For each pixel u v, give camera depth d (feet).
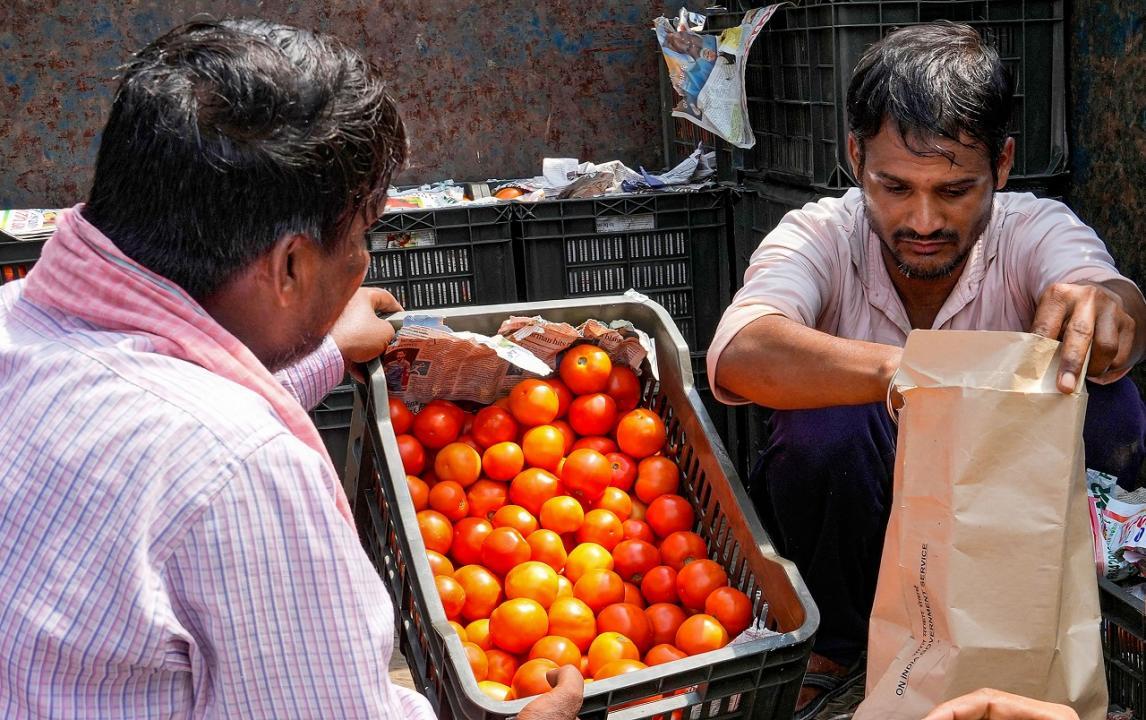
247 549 3.27
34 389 3.34
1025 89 8.86
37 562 3.22
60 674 3.23
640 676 5.17
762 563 6.02
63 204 12.68
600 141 13.35
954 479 4.44
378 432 6.30
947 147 5.86
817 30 8.93
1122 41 8.39
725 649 5.34
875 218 6.39
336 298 3.75
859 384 5.79
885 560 4.83
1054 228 6.74
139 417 3.26
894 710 4.67
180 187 3.30
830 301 7.19
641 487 7.06
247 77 3.34
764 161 10.34
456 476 6.89
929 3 8.56
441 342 6.83
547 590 6.35
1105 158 8.74
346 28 12.71
